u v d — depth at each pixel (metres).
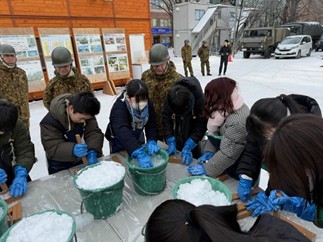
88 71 5.50
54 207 1.07
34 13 4.98
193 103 1.43
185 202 0.50
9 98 2.53
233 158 1.18
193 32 16.67
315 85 6.04
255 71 8.64
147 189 1.11
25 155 1.32
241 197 1.07
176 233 0.42
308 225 0.93
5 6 4.64
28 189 1.20
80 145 1.32
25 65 4.73
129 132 1.33
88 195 0.94
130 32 6.47
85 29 5.39
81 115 1.23
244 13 17.98
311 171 0.54
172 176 1.29
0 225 0.82
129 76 6.23
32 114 4.36
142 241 0.88
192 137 1.53
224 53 7.80
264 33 12.83
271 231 0.46
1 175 1.16
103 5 5.85
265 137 0.91
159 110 1.94
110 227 0.95
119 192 1.00
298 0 21.89
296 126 0.56
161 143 1.73
